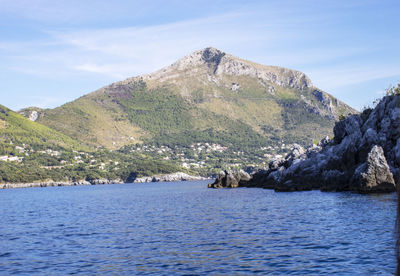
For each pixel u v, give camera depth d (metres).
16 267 24.95
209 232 34.84
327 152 79.19
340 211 42.59
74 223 47.44
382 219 35.03
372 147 62.38
